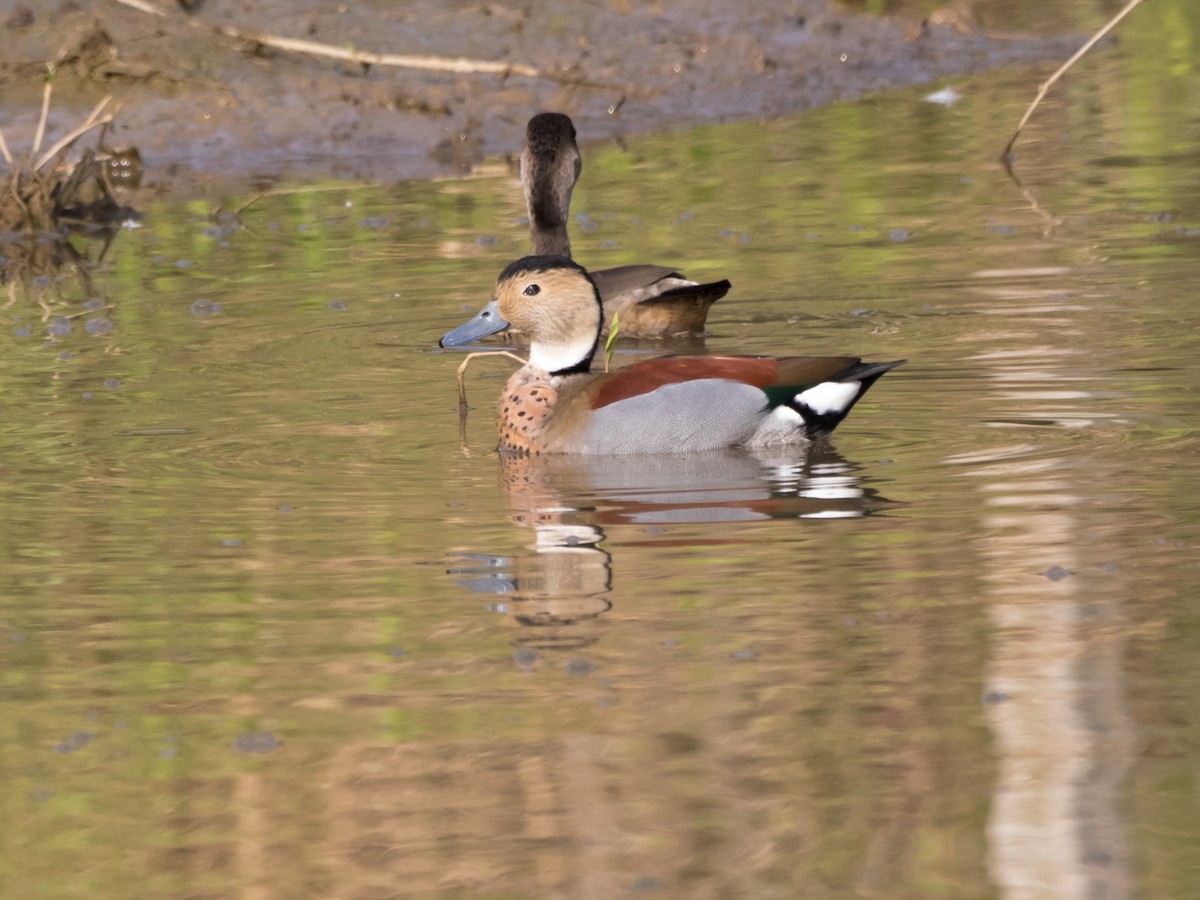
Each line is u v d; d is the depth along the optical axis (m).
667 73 28.75
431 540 10.66
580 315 13.13
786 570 9.95
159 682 8.68
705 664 8.70
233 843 7.14
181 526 11.09
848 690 8.37
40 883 6.87
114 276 19.53
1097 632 8.96
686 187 23.16
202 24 27.84
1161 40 32.69
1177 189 21.61
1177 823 7.09
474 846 7.05
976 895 6.62
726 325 16.80
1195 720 7.98
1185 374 14.07
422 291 18.41
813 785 7.49
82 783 7.68
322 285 18.78
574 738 7.96
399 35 28.67
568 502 11.39
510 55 28.56
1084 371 14.28
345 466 12.45
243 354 15.98
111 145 24.70
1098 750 7.71
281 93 26.69
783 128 26.64
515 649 8.94
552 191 18.88
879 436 12.78
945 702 8.22
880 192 22.33
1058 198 21.53
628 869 6.87
